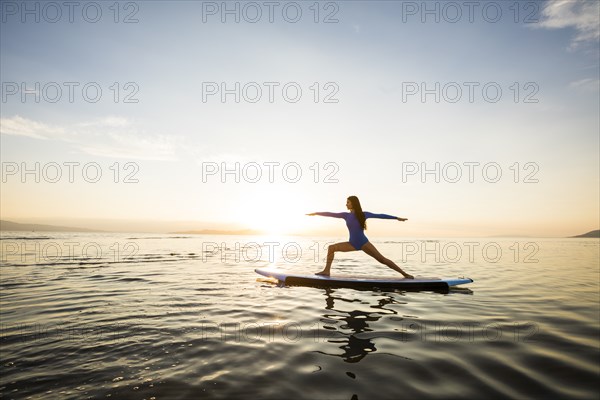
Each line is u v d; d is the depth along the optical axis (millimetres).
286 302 5062
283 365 2605
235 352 2887
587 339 3285
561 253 19516
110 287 6324
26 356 2781
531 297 5566
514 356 2820
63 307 4617
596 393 2154
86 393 2146
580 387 2244
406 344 3125
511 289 6414
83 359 2719
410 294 5855
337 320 4008
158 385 2256
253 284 6828
